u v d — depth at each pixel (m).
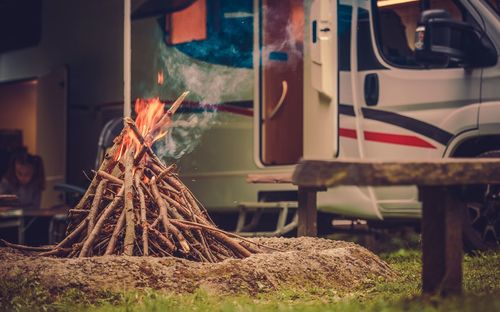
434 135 9.71
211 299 6.15
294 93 11.23
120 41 13.00
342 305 5.59
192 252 7.53
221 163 11.45
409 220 10.41
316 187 9.49
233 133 11.36
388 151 9.99
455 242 5.66
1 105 17.66
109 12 13.20
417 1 10.04
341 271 7.39
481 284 6.88
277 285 6.88
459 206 5.68
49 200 14.16
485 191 9.99
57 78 14.05
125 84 10.95
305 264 7.25
